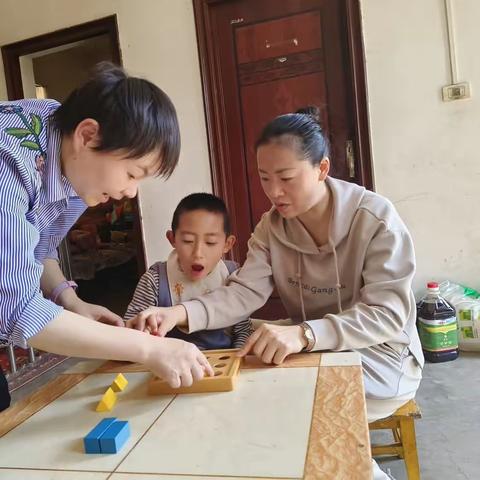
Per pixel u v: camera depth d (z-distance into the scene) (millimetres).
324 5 2543
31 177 741
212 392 760
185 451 591
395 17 2400
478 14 2297
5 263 649
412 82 2420
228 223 1344
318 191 1083
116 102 709
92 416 721
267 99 2691
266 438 602
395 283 1013
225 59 2723
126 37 2850
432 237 2484
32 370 1967
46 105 852
